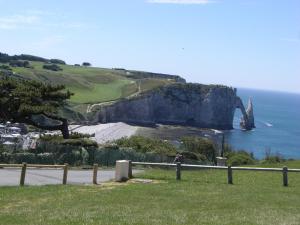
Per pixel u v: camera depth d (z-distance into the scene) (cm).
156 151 5303
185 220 1576
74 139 5247
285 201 2109
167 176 2953
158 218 1617
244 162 5831
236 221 1573
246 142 19638
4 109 5369
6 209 1848
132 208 1850
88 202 2011
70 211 1770
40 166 2652
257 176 3148
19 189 2388
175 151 5578
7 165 2564
